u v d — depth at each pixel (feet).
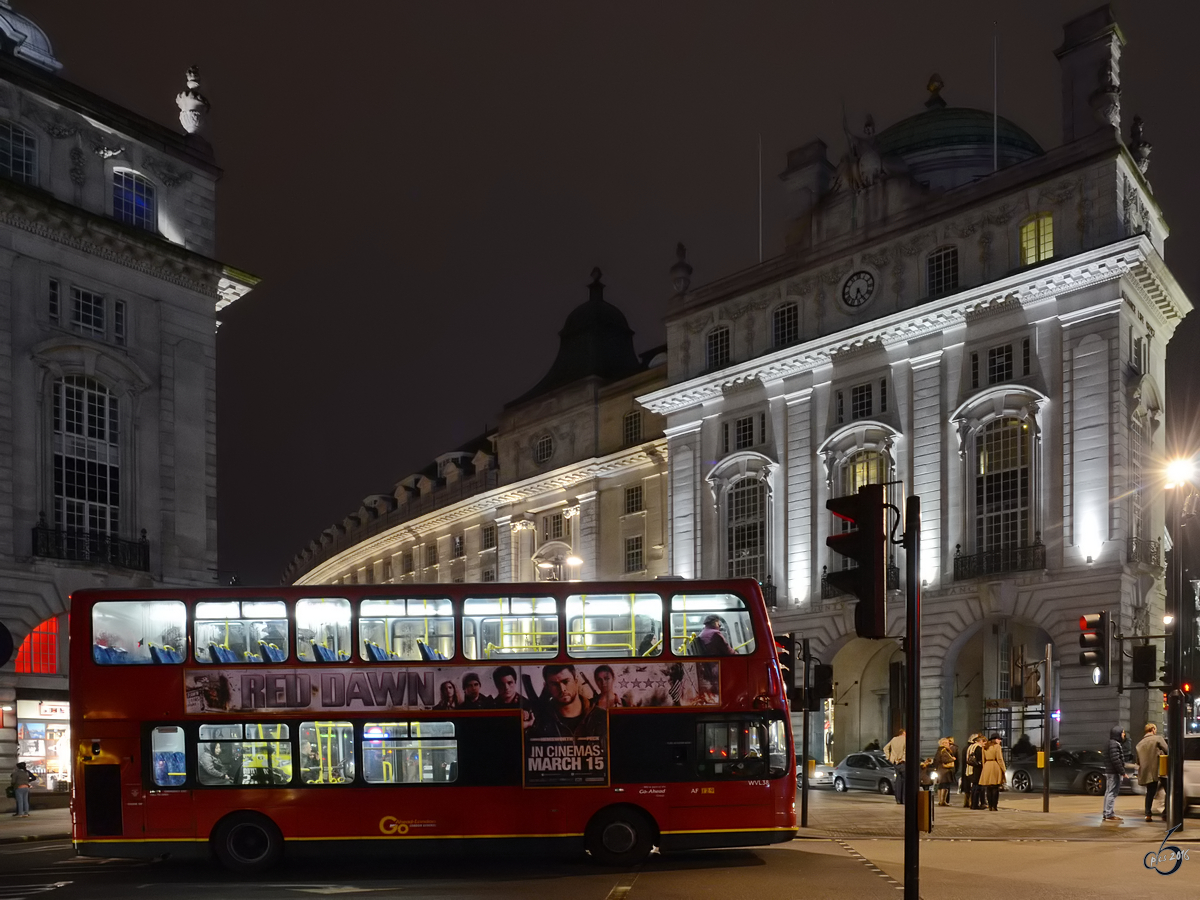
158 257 132.16
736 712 60.49
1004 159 169.48
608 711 60.34
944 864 57.00
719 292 179.83
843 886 50.03
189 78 143.13
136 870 62.69
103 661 60.59
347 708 60.23
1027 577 136.36
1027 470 139.74
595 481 205.87
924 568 147.43
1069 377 136.46
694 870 57.31
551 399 218.38
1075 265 135.64
